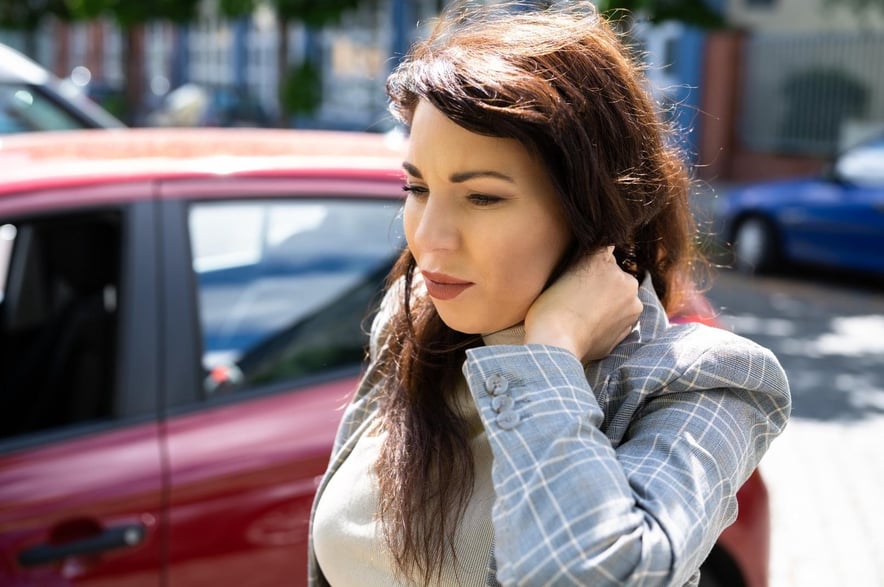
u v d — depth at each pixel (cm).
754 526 210
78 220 198
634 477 94
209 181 212
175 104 1541
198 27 1220
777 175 1363
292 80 1193
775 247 852
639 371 102
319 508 121
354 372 213
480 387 98
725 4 1383
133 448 188
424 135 99
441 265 100
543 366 97
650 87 113
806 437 452
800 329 673
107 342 206
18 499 178
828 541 350
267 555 189
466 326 103
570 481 91
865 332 666
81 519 179
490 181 97
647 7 744
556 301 102
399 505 107
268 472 190
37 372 222
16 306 234
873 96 1241
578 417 94
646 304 109
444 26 113
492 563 99
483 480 106
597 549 88
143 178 206
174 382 197
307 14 1037
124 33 1522
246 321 211
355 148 250
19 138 254
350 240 225
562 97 96
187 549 184
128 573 180
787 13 1364
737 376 101
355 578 114
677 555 90
